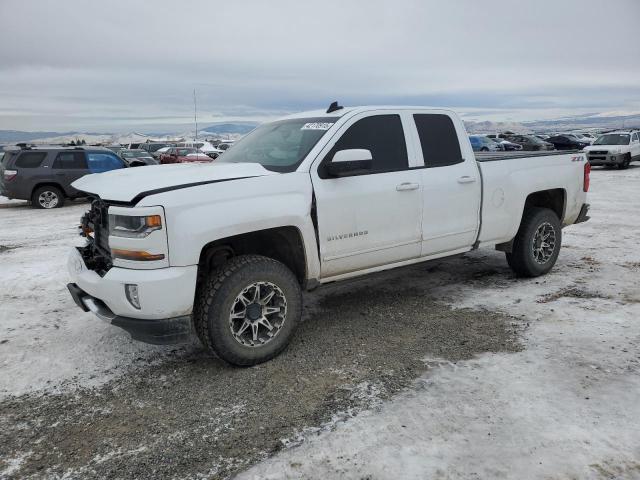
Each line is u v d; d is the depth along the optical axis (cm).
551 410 296
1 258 750
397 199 433
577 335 402
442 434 278
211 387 344
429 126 472
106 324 467
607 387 320
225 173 368
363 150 384
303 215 377
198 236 331
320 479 246
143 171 396
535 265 556
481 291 527
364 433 282
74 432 297
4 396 340
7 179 1320
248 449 274
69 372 374
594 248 712
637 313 446
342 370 360
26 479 257
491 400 310
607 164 2223
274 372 361
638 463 248
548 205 603
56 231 987
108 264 363
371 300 510
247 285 354
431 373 349
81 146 1430
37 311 509
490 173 502
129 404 326
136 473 258
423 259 471
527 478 240
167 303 328
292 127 448
